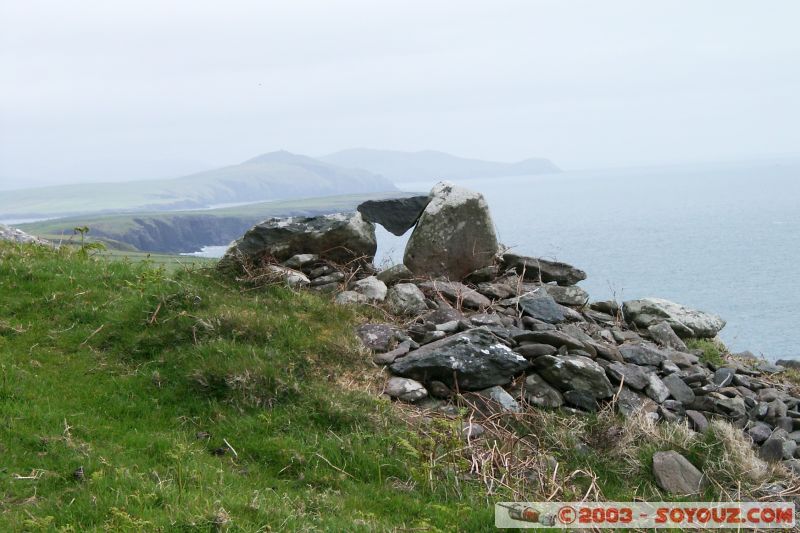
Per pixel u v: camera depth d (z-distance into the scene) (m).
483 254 13.19
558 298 13.44
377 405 9.10
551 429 9.31
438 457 8.30
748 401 10.88
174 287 11.20
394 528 6.69
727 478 8.86
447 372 9.88
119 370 9.60
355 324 11.13
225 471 7.43
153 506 6.29
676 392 10.72
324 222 12.82
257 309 10.93
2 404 8.11
